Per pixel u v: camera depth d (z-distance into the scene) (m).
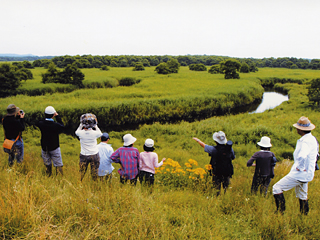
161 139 12.62
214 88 27.25
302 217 3.65
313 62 79.25
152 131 14.08
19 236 2.52
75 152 9.52
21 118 5.32
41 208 3.04
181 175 5.38
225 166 4.61
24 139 11.64
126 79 35.91
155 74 45.34
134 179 4.52
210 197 4.50
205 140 12.20
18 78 23.92
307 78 40.72
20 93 23.56
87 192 3.56
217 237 2.97
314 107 20.33
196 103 20.92
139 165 4.59
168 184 5.09
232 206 4.07
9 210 2.77
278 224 3.35
